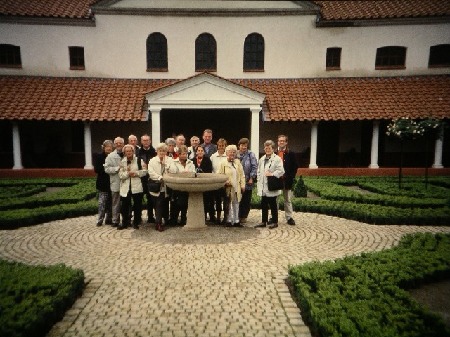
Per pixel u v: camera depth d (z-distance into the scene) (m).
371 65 19.98
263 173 8.74
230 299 5.14
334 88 19.12
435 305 4.99
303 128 20.53
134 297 5.18
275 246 7.46
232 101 17.17
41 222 9.33
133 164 8.64
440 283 5.76
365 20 19.53
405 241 7.41
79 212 10.07
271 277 5.90
